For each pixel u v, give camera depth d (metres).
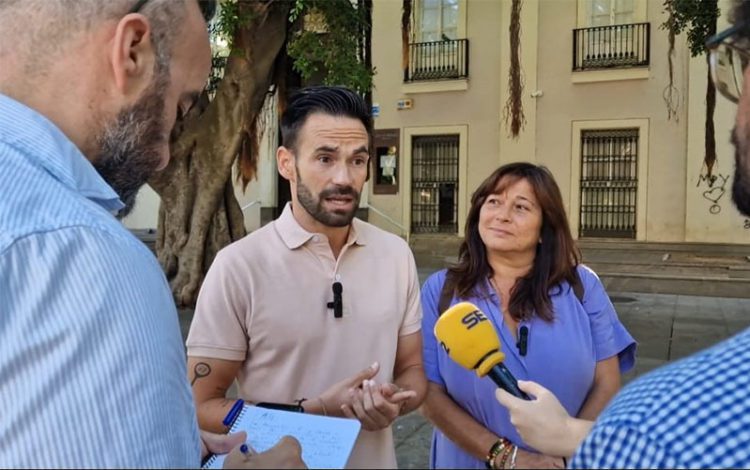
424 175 14.27
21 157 0.92
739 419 0.67
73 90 1.04
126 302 0.84
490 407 1.80
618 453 0.71
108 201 1.03
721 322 6.89
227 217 8.35
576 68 12.75
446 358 1.95
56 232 0.84
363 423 1.58
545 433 1.27
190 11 1.14
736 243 11.70
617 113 12.59
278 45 7.82
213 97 8.73
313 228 1.78
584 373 1.91
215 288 1.72
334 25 7.14
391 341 1.79
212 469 1.33
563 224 2.05
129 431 0.78
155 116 1.11
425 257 12.55
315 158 1.72
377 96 14.16
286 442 1.25
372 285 1.80
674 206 12.35
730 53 0.92
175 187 8.02
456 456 1.89
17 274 0.81
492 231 2.01
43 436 0.77
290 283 1.73
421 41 13.77
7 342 0.79
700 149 11.87
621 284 9.45
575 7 12.67
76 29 1.03
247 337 1.73
